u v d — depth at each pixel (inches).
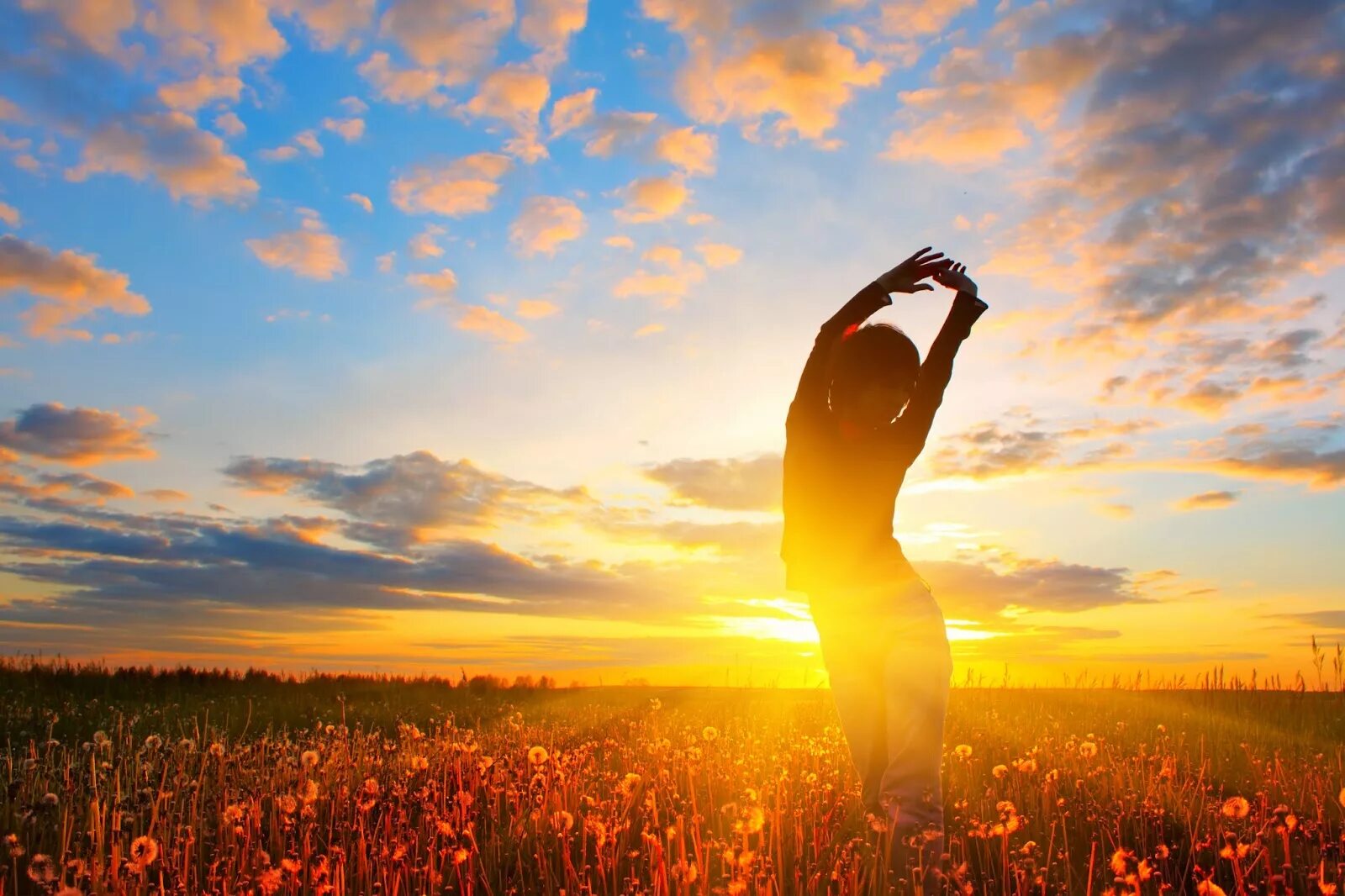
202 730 375.2
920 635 144.6
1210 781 237.0
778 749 287.1
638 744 310.8
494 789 203.9
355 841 166.2
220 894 136.6
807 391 159.0
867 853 149.2
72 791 190.5
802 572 157.0
